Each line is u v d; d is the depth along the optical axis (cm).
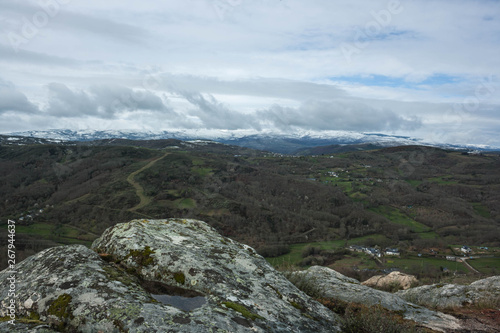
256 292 430
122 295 330
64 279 349
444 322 505
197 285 405
